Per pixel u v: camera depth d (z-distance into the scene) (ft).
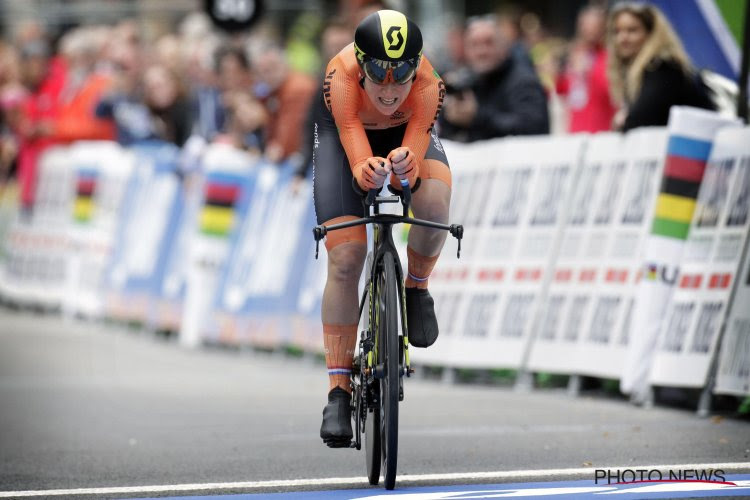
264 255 114.42
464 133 97.86
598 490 50.47
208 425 74.49
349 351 54.19
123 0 180.96
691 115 75.00
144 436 70.74
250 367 107.86
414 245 54.80
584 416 72.84
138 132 141.69
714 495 48.39
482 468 57.16
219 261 120.57
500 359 88.02
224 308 118.93
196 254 121.80
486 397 83.76
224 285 119.55
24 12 189.88
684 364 73.41
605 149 82.79
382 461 52.75
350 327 53.98
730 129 73.46
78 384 97.50
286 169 113.39
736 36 88.07
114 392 92.12
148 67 147.64
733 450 59.36
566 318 83.51
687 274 74.33
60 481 57.41
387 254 52.03
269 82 119.65
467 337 91.04
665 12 90.17
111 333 136.56
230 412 80.18
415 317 55.72
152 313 131.44
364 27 50.65
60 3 187.11
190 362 111.86
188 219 125.80
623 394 81.25
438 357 93.09
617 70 83.66
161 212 132.05
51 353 119.44
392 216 51.83
